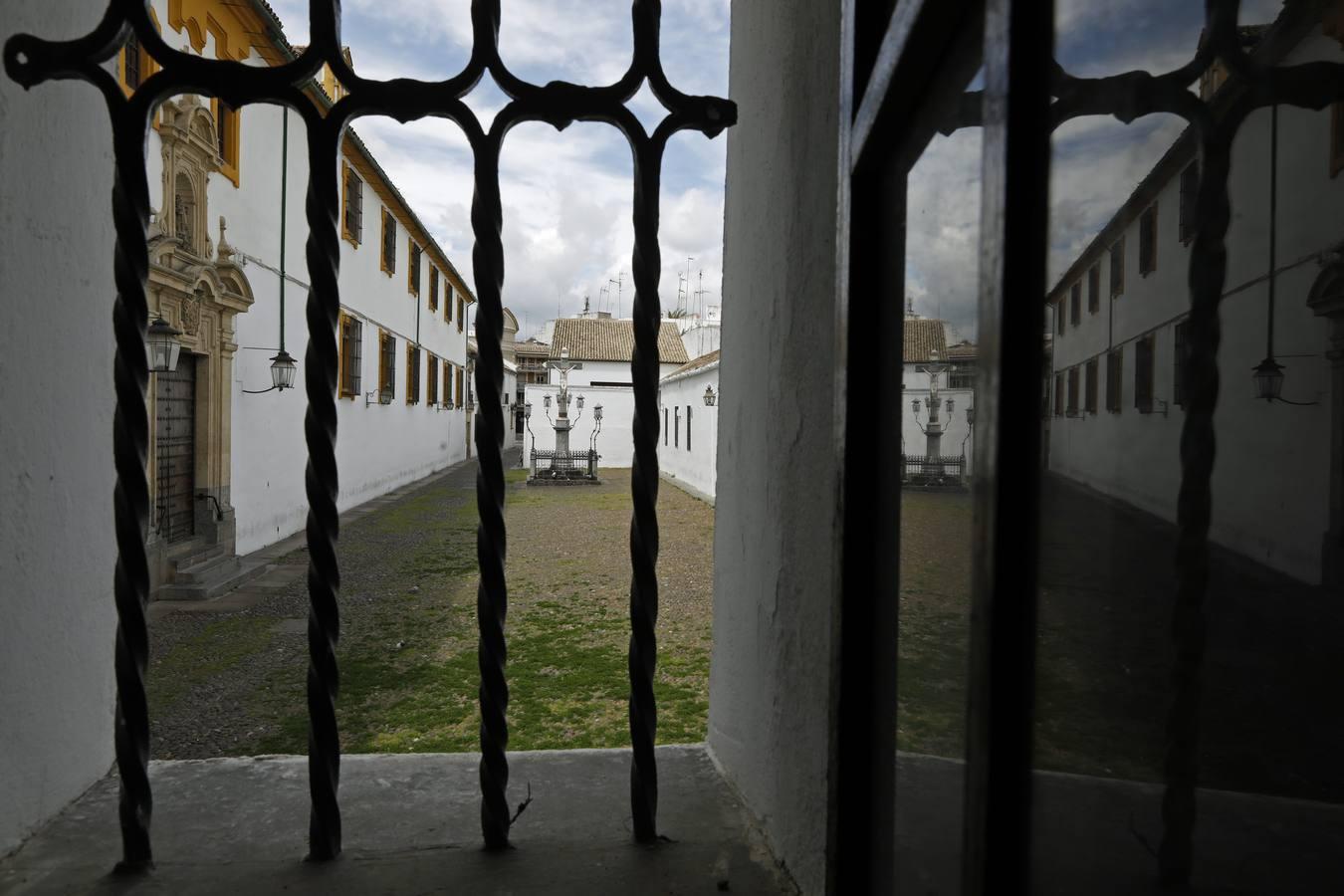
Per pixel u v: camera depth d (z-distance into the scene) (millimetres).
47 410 1543
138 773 1372
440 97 1347
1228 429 375
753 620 1685
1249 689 382
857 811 823
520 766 1829
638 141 1408
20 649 1479
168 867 1398
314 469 1367
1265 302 356
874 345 814
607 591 9344
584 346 38562
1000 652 444
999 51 443
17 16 1420
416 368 24891
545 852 1460
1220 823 394
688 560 11523
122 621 1337
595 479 25484
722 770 1857
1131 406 405
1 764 1430
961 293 555
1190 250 395
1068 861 437
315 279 1347
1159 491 404
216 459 10352
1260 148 360
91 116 1661
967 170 546
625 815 1618
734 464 1891
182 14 8727
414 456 25344
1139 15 408
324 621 1386
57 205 1548
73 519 1646
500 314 1402
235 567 10148
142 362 1309
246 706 5684
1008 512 437
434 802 1645
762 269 1668
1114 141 409
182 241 8781
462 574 10539
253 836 1502
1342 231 343
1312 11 355
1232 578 373
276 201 12188
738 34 1934
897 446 735
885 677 766
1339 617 350
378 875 1375
